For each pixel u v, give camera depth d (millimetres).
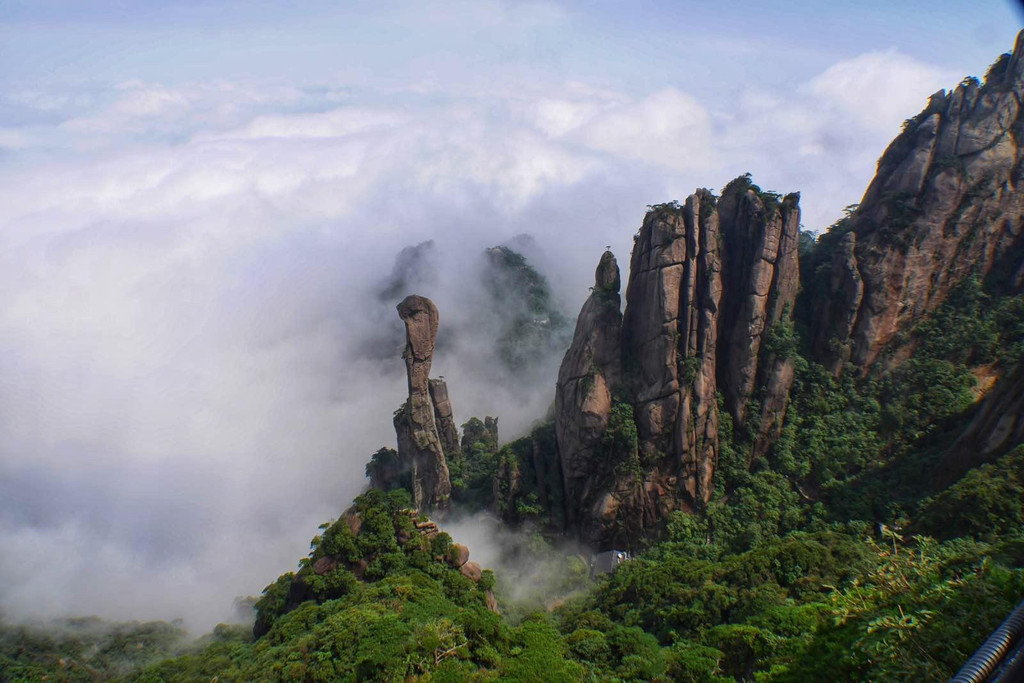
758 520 89438
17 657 98312
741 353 96188
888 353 95688
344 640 57594
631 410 96562
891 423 91562
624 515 95188
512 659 56281
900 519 76562
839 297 97375
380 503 78625
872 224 99375
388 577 71438
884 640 28719
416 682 52656
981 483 66688
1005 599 27328
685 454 94438
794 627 55219
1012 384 76438
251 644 73312
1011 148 96000
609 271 101625
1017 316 93375
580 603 83375
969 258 96312
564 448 101250
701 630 62000
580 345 101375
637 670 55656
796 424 95125
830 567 66312
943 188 95938
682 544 89500
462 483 109188
